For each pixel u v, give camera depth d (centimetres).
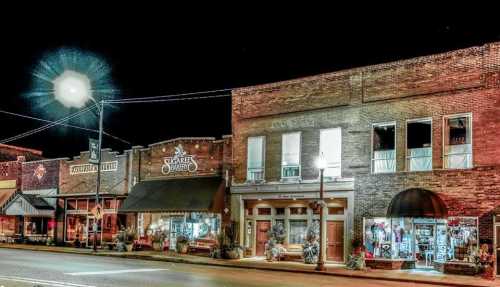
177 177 3788
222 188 3488
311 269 2650
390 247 2795
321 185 2698
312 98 3183
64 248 4053
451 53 2719
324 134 3114
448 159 2695
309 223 3120
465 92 2658
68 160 4569
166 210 3559
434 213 2531
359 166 2950
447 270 2516
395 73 2891
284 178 3231
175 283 1870
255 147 3400
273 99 3347
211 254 3316
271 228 3275
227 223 3447
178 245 3591
